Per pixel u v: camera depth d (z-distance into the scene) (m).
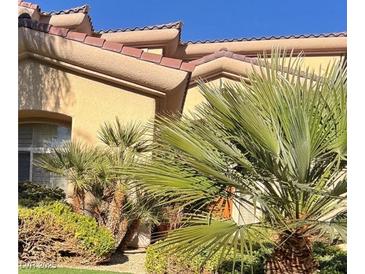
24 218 8.57
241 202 5.68
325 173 5.17
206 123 5.50
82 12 14.98
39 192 10.21
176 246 4.91
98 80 11.38
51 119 12.02
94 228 8.90
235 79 14.01
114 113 11.20
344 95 4.94
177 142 5.22
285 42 15.95
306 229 5.07
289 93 5.12
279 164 5.08
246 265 6.47
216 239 4.56
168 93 10.91
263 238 4.91
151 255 8.11
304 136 4.90
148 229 10.34
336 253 8.48
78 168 9.42
